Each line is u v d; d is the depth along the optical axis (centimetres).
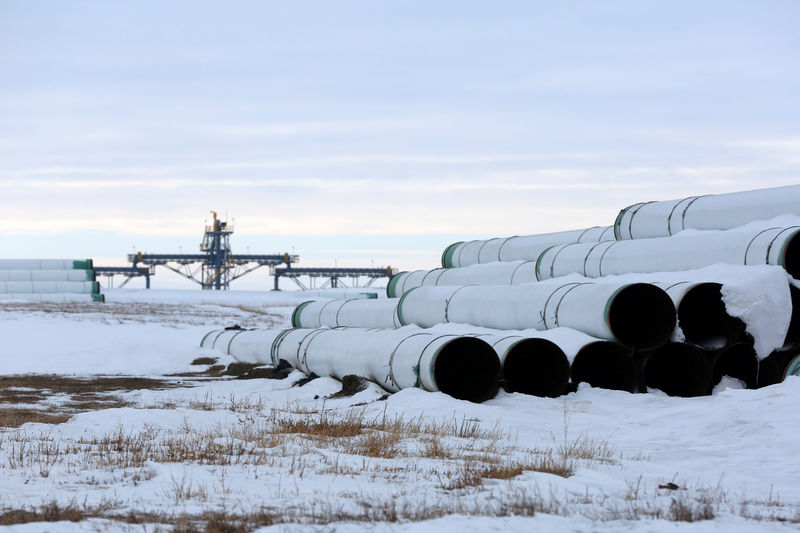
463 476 1216
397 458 1400
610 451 1500
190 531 867
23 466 1266
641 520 956
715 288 2433
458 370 2334
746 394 1955
